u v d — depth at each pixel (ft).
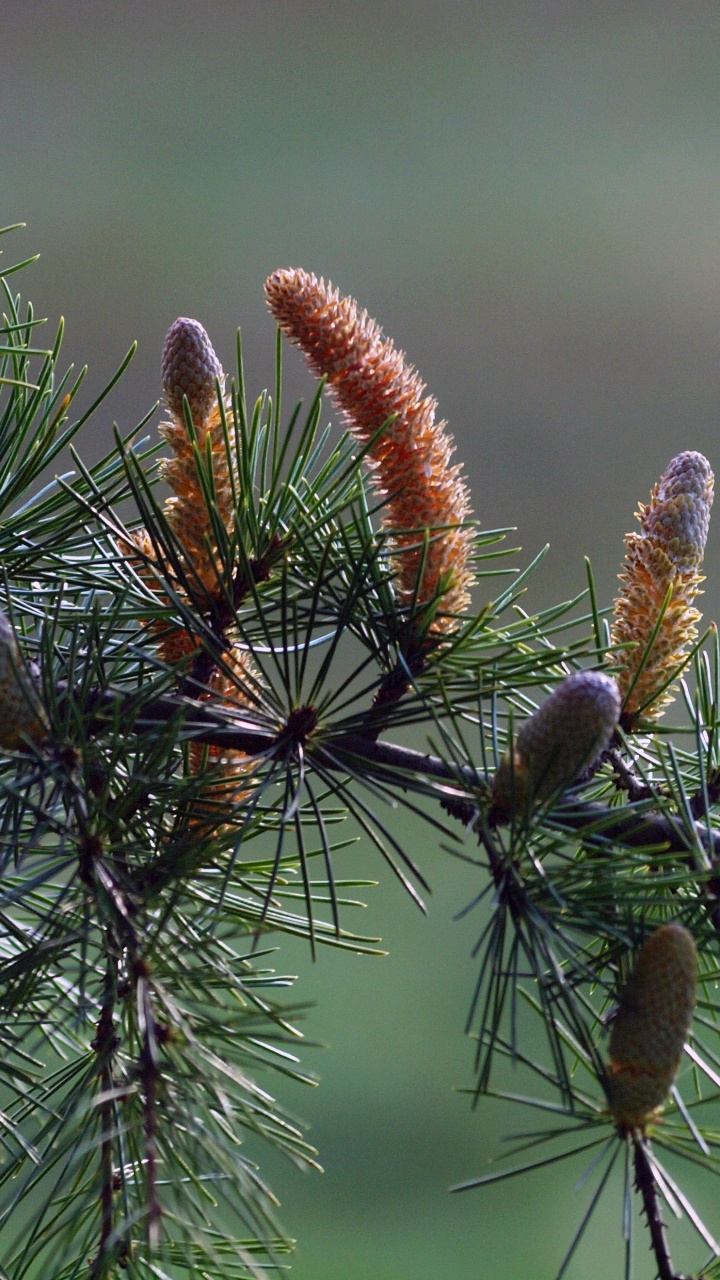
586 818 3.08
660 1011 2.98
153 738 3.03
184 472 3.18
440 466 3.18
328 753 3.09
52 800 3.05
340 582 3.19
